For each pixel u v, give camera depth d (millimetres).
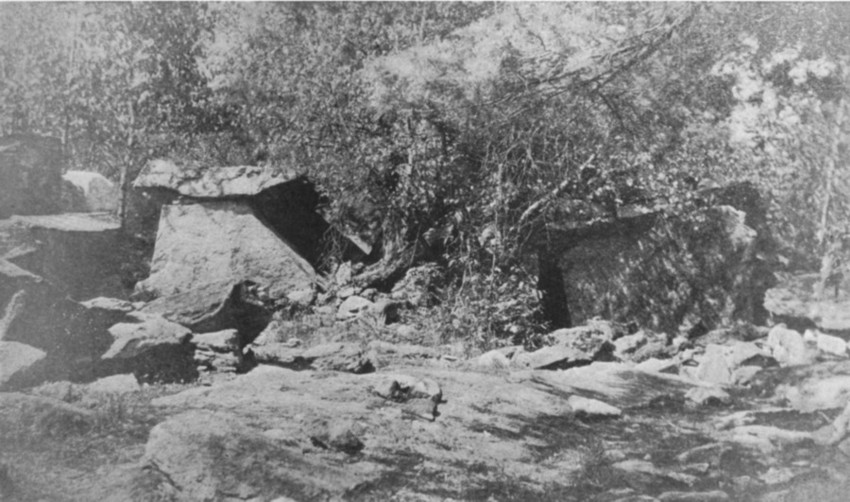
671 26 8531
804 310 10828
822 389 7973
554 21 8984
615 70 9008
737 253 11289
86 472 4551
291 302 9438
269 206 10594
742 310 11242
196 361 7223
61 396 5664
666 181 10531
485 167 10344
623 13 8648
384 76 10070
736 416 7281
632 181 10703
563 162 10547
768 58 9047
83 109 9750
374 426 5848
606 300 11211
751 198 11141
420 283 10328
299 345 8086
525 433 6375
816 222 10258
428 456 5520
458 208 10562
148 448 4605
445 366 8242
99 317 7211
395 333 9312
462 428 6262
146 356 6871
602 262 11289
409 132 10492
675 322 11219
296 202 10930
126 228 10086
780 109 9391
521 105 9633
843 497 5473
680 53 8969
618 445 6359
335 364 7387
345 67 10516
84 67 9594
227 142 10695
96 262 9445
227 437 4703
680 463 5941
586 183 10961
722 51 9078
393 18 10547
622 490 5406
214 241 10148
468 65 9531
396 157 10766
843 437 6453
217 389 6316
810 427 7117
